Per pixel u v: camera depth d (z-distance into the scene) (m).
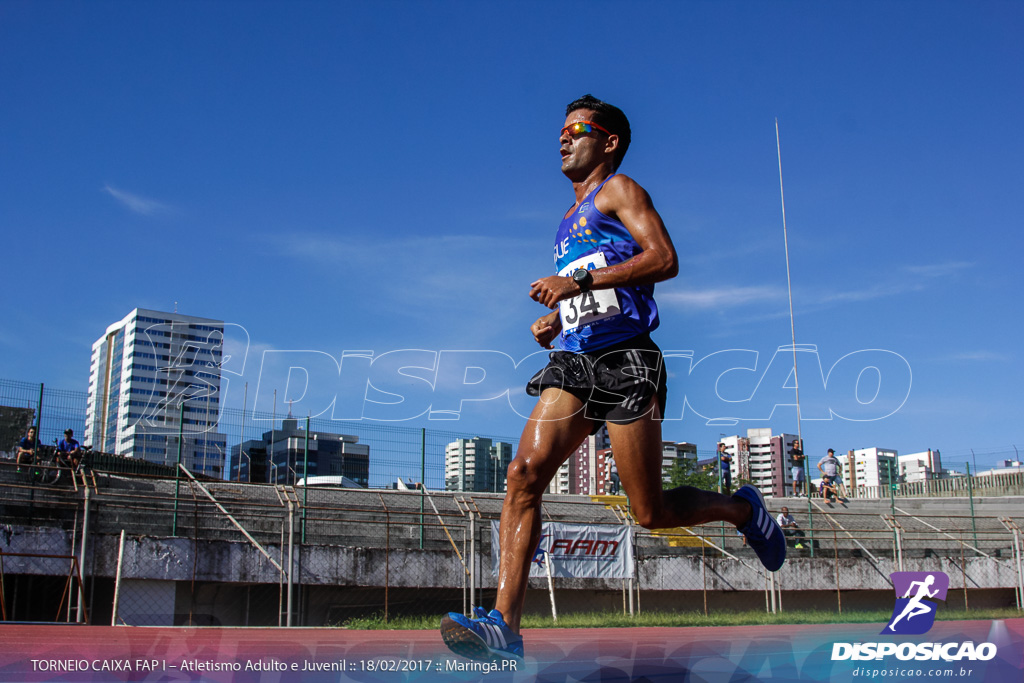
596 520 21.00
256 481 18.83
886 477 32.50
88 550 15.10
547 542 17.61
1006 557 23.06
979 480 30.94
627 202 3.29
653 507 3.51
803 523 25.00
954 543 24.69
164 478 17.78
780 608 19.95
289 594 15.65
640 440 3.33
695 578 19.55
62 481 17.34
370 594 17.28
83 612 13.14
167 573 15.58
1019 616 17.38
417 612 17.53
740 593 20.39
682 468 24.98
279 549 16.55
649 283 3.16
